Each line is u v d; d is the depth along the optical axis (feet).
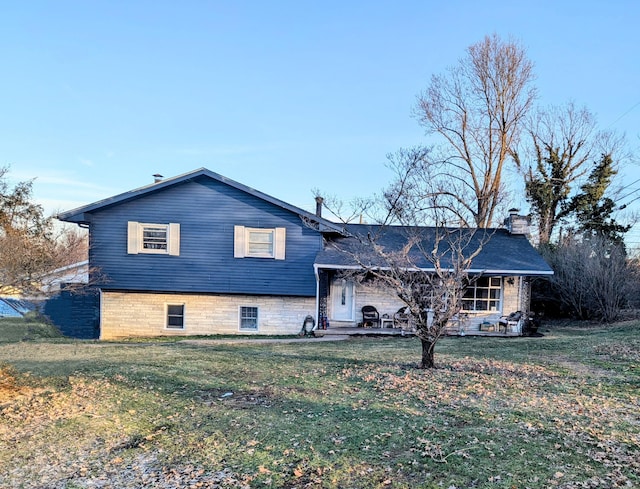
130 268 51.08
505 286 53.11
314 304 51.52
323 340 45.37
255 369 28.07
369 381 24.17
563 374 25.46
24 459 14.93
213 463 14.19
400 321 39.06
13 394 23.07
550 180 84.17
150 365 29.48
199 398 21.70
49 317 56.03
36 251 33.01
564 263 61.62
